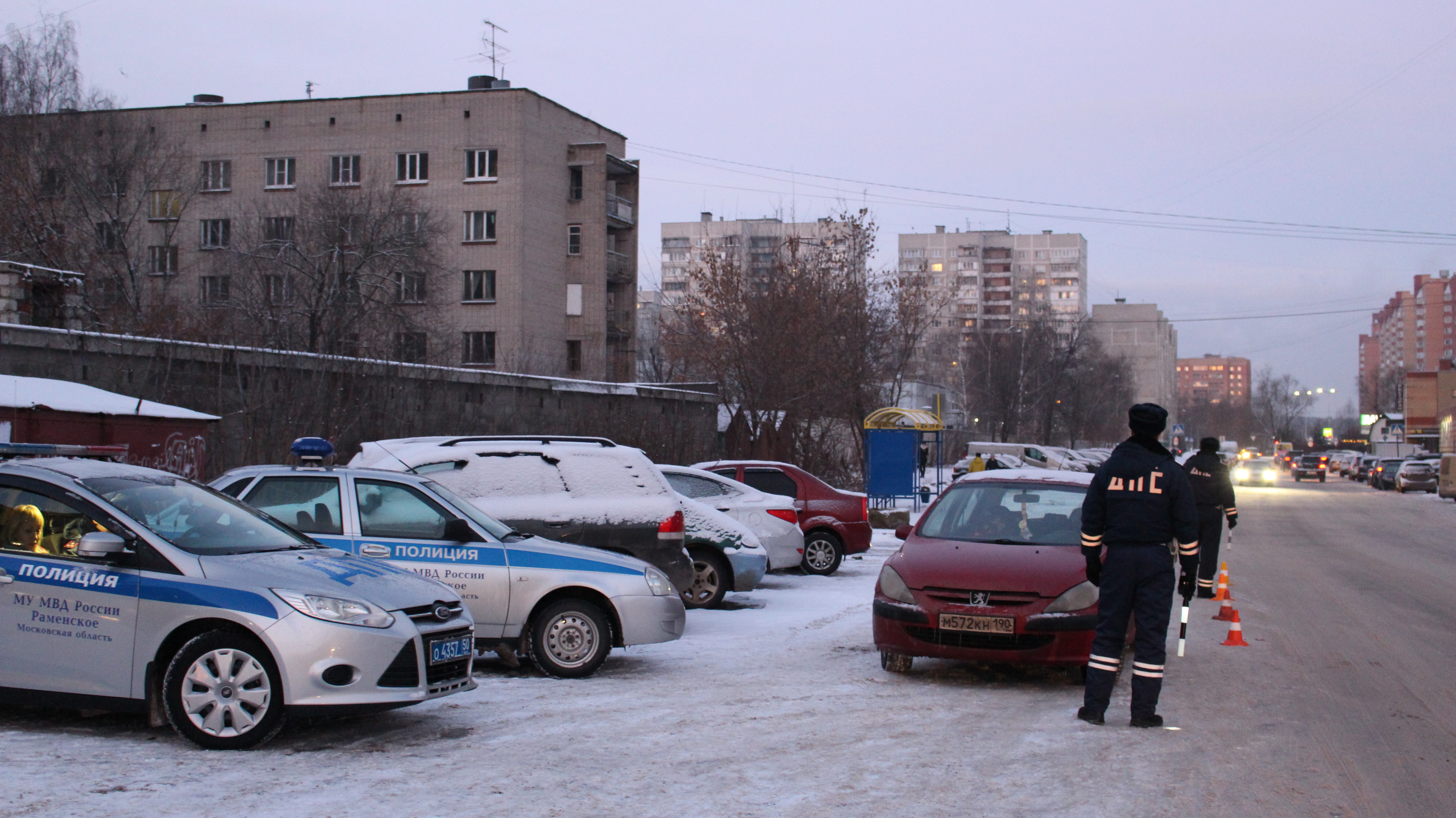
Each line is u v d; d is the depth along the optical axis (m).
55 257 32.69
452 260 47.84
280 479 8.61
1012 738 6.59
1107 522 7.14
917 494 31.28
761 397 31.02
